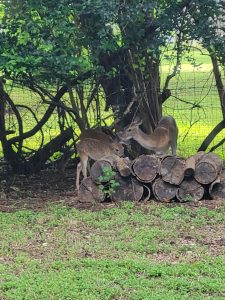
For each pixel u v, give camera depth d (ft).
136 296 21.91
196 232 28.81
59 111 41.78
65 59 34.35
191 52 41.34
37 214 31.86
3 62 34.14
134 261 24.94
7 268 24.85
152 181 33.86
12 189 38.91
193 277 23.72
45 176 42.50
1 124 41.32
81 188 34.12
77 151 39.60
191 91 40.40
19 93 42.29
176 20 35.22
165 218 30.66
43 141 42.86
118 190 34.09
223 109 40.40
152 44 35.60
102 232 28.94
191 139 47.03
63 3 34.22
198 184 33.81
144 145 36.83
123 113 39.47
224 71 39.58
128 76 38.75
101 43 35.24
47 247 27.14
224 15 35.32
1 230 29.30
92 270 24.30
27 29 34.37
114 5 33.73
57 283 22.98
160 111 39.47
